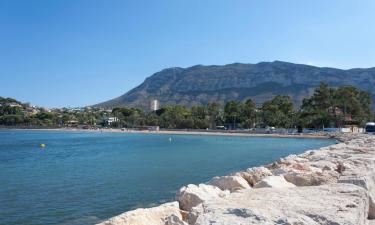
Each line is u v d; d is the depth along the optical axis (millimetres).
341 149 30281
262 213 5461
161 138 133125
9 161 50000
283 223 5074
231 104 187250
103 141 112375
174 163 43594
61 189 25734
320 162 18531
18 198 22641
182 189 12852
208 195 12461
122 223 9898
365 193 7176
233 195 7176
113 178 31031
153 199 22156
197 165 41250
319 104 153625
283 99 178750
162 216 10797
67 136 161375
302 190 7461
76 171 36938
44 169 39344
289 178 12906
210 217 5352
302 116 151750
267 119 168250
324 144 87250
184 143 96562
